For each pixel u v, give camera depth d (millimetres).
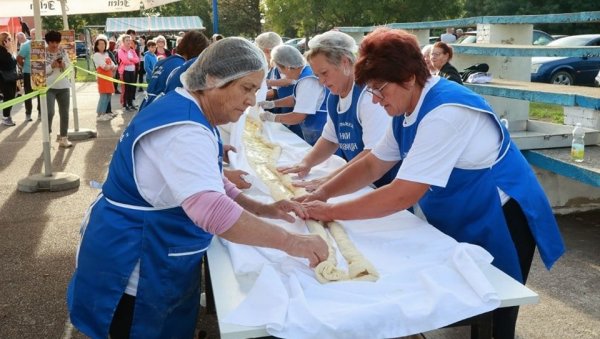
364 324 1328
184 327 1741
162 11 45375
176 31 28938
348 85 2611
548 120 8562
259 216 1990
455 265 1569
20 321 3025
